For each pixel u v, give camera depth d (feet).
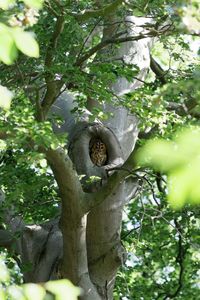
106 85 41.11
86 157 46.73
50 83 40.45
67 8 42.06
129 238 58.59
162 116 38.63
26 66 42.80
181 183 13.66
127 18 50.39
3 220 50.37
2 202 49.06
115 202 47.52
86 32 43.96
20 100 40.19
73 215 43.37
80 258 45.24
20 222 50.70
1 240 50.29
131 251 52.70
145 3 38.86
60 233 49.85
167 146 13.91
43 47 43.50
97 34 50.44
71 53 45.70
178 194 13.71
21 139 34.99
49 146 35.81
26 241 49.44
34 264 49.16
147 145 14.23
